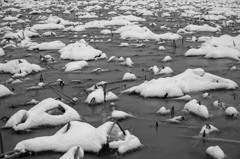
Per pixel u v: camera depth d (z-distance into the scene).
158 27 17.73
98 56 11.15
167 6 29.42
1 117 6.32
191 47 12.64
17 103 7.11
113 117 6.11
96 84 8.09
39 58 11.38
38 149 4.84
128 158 4.69
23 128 5.59
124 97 7.28
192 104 6.39
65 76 9.12
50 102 6.07
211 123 5.87
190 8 27.23
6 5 30.34
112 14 23.59
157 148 4.99
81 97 7.32
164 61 10.58
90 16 21.98
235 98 7.11
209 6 29.17
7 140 5.32
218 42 12.30
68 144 4.85
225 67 9.81
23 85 8.40
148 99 7.11
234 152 4.85
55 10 26.94
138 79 8.61
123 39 14.60
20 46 13.38
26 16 23.16
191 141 5.23
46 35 15.66
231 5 29.88
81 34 15.98
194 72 8.09
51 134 5.50
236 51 11.15
